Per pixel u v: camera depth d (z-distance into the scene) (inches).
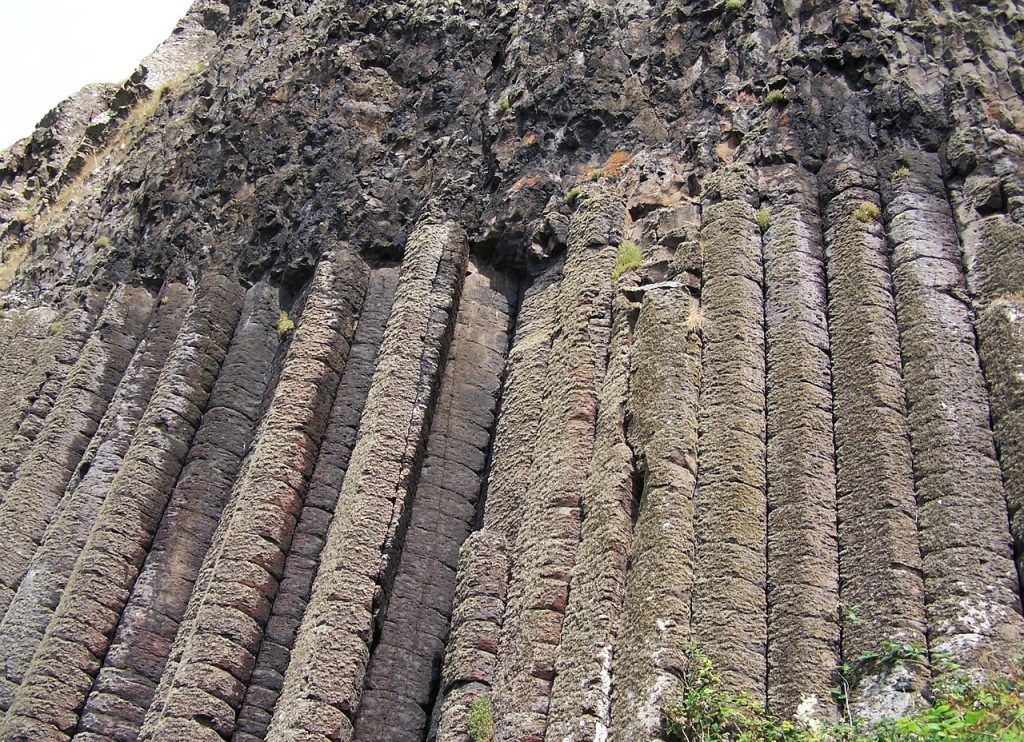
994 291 523.2
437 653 556.4
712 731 419.2
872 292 543.2
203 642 565.6
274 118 855.1
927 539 452.8
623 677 449.1
